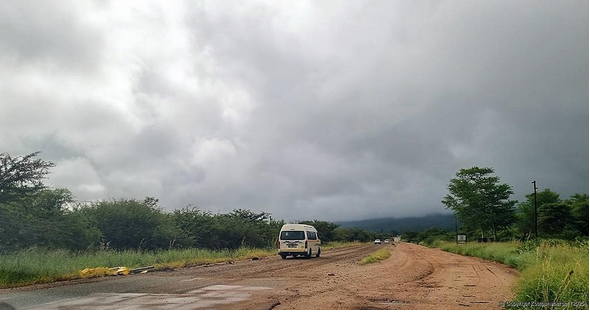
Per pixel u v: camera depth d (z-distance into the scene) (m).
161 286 15.30
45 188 27.05
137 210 34.69
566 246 24.36
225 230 46.06
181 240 38.50
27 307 11.04
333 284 16.19
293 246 34.97
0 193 25.52
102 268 19.70
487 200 61.50
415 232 175.25
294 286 15.44
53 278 17.22
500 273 22.14
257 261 31.17
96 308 10.85
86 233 28.98
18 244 24.77
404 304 11.77
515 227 67.44
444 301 12.34
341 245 88.62
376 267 25.20
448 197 65.62
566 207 61.69
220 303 11.58
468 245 50.41
